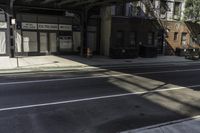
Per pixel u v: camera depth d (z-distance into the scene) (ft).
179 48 98.84
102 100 31.14
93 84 40.29
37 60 67.10
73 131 21.40
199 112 27.76
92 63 66.74
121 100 31.45
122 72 54.44
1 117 24.30
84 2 69.51
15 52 73.97
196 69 63.36
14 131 21.06
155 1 93.56
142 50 88.22
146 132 20.47
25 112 25.91
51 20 78.23
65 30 80.89
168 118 25.44
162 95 34.83
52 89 36.11
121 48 80.74
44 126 22.31
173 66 69.05
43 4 73.61
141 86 40.22
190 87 40.88
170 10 98.37
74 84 39.91
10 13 68.49
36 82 40.93
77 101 30.32
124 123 23.65
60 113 25.84
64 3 72.23
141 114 26.40
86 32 81.56
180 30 102.06
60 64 61.87
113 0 66.54
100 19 87.15
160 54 99.25
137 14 89.61
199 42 108.58
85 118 24.63
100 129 22.03
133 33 89.81
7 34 71.67
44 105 28.40
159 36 98.02
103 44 86.94
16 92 34.01
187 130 20.99
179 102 31.58
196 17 99.09
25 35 74.74
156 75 51.78
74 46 83.25
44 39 78.02
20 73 50.01
